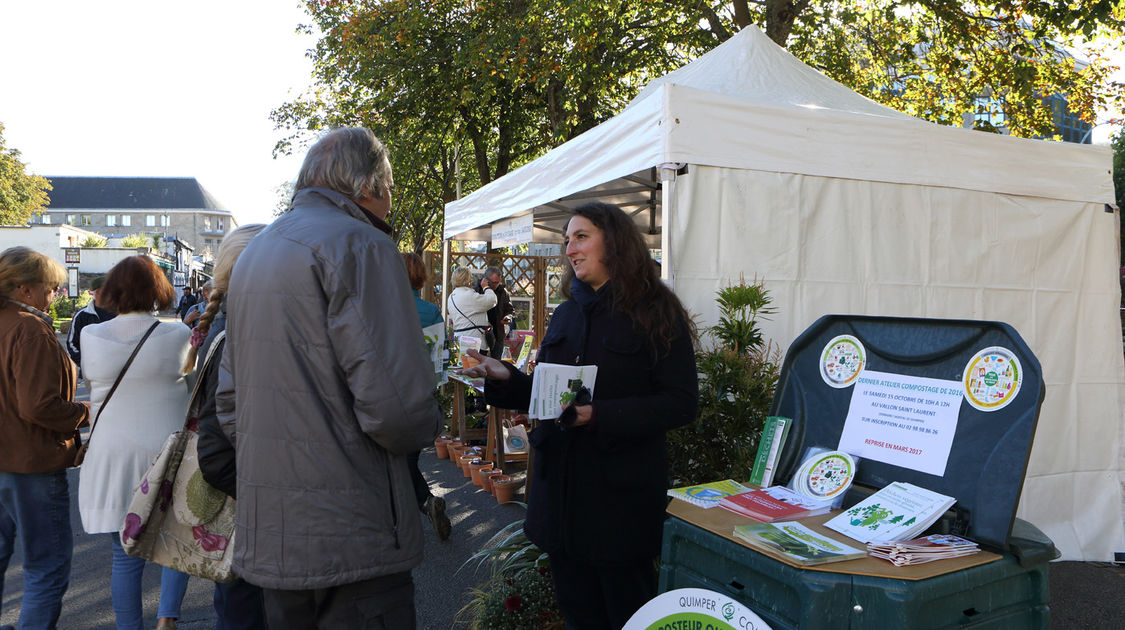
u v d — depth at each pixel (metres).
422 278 4.67
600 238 2.08
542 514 2.15
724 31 12.16
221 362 1.90
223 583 2.30
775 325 3.48
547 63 12.45
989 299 3.96
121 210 109.75
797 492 1.98
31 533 2.59
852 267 3.65
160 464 2.21
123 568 2.75
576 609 2.22
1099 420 4.16
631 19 12.90
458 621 3.20
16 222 44.34
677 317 2.10
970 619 1.49
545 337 2.26
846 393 2.01
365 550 1.60
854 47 12.59
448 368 6.46
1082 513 4.05
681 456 3.04
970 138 3.92
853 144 3.65
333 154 1.78
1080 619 3.22
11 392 2.49
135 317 2.77
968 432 1.69
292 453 1.58
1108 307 4.28
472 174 22.75
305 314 1.58
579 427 2.07
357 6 15.27
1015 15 10.33
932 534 1.63
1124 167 20.11
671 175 3.26
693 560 1.78
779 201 3.48
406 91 15.54
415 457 4.20
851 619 1.42
